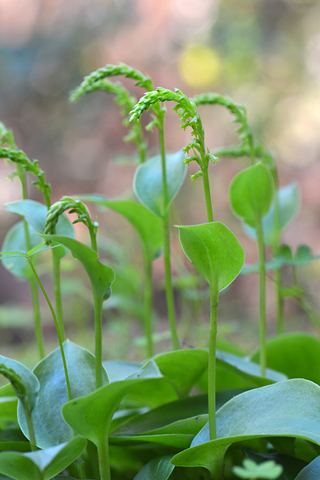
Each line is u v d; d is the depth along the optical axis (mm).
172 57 3510
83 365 756
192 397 799
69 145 3449
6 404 788
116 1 3469
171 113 3430
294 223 3361
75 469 772
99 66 3422
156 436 738
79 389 747
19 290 2748
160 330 1782
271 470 662
